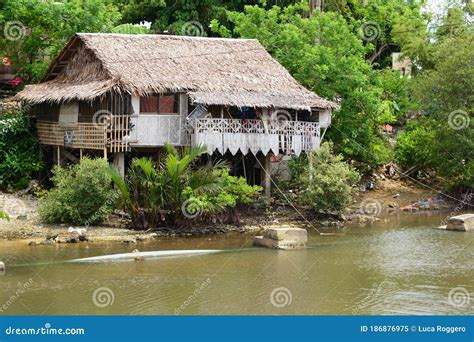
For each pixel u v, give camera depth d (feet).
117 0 149.69
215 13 141.90
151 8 147.33
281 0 142.00
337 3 149.59
